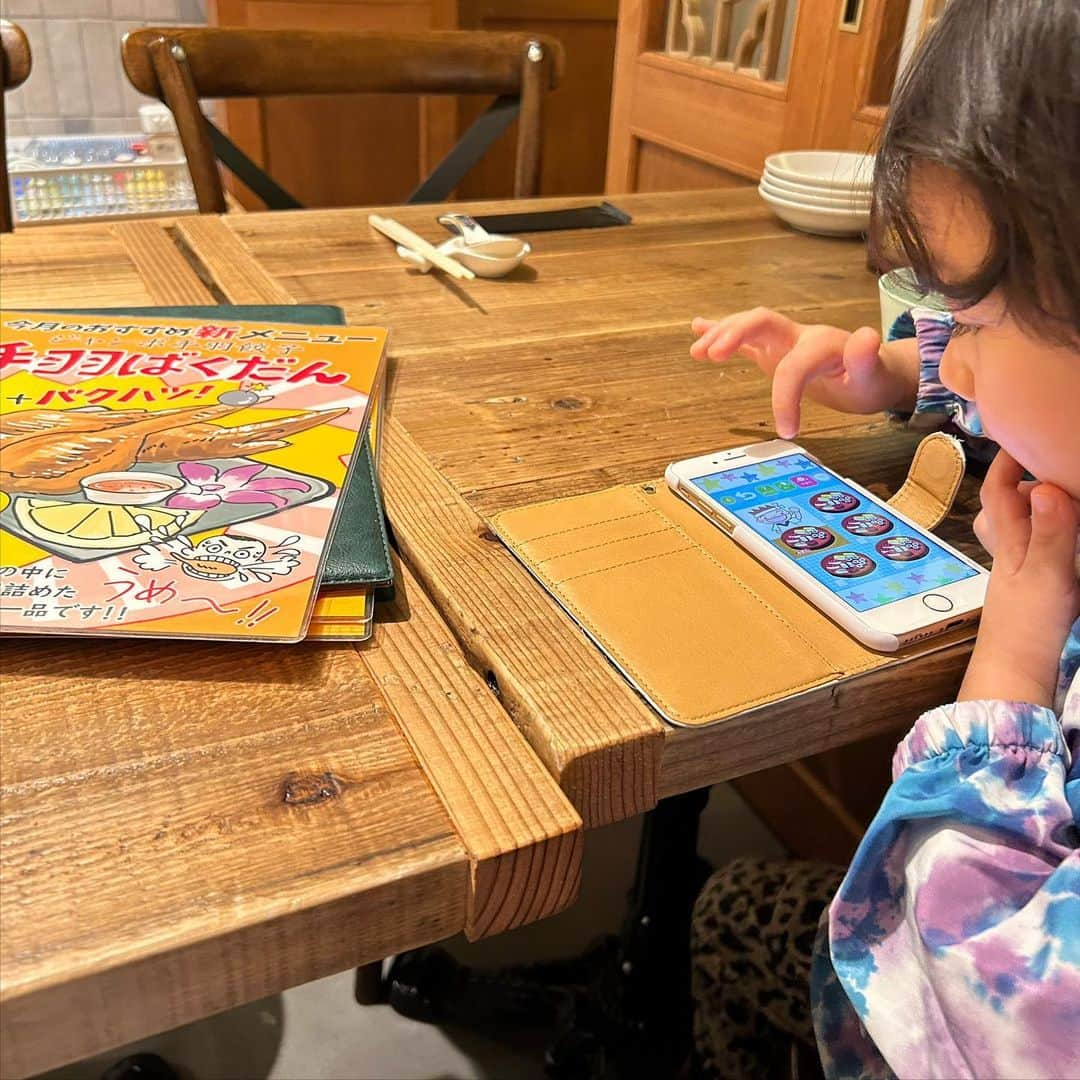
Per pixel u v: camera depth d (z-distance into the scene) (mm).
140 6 2355
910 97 394
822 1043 561
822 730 468
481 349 800
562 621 487
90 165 2029
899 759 478
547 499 588
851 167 1164
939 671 486
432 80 1388
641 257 1048
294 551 498
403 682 441
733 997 785
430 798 385
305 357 727
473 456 636
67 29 2316
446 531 554
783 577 523
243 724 414
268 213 1107
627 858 1348
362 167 2607
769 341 702
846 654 475
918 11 1310
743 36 1598
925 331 677
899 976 455
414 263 965
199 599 460
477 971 1163
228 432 610
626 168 1924
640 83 1833
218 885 346
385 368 745
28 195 1987
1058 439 431
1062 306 367
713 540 554
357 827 371
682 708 434
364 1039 1124
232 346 738
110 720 412
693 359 800
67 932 328
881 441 683
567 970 1155
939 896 433
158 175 2084
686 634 478
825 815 1320
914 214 399
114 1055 1082
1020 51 349
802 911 770
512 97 1437
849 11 1350
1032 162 347
